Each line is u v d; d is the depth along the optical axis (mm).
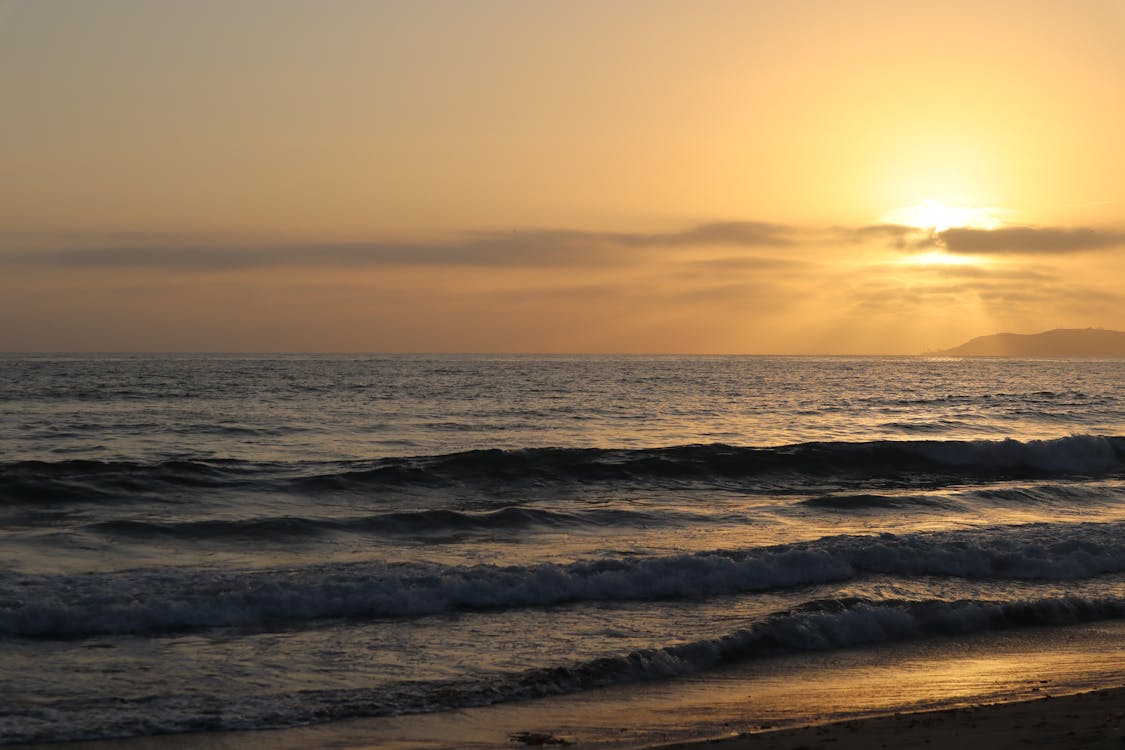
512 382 100000
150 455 34000
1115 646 13266
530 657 12078
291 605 13859
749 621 13961
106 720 9570
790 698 10773
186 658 11703
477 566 15938
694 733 9445
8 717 9570
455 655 12109
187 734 9297
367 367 154250
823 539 18094
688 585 15617
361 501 25094
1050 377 141750
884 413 60219
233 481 26359
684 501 25766
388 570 15703
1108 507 25047
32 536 18625
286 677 11109
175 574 14930
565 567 15758
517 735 9383
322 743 9125
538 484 28328
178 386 81875
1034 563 17297
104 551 17609
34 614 12695
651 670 11664
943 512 23625
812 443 34188
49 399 63312
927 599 15211
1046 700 10211
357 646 12391
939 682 11469
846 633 13461
